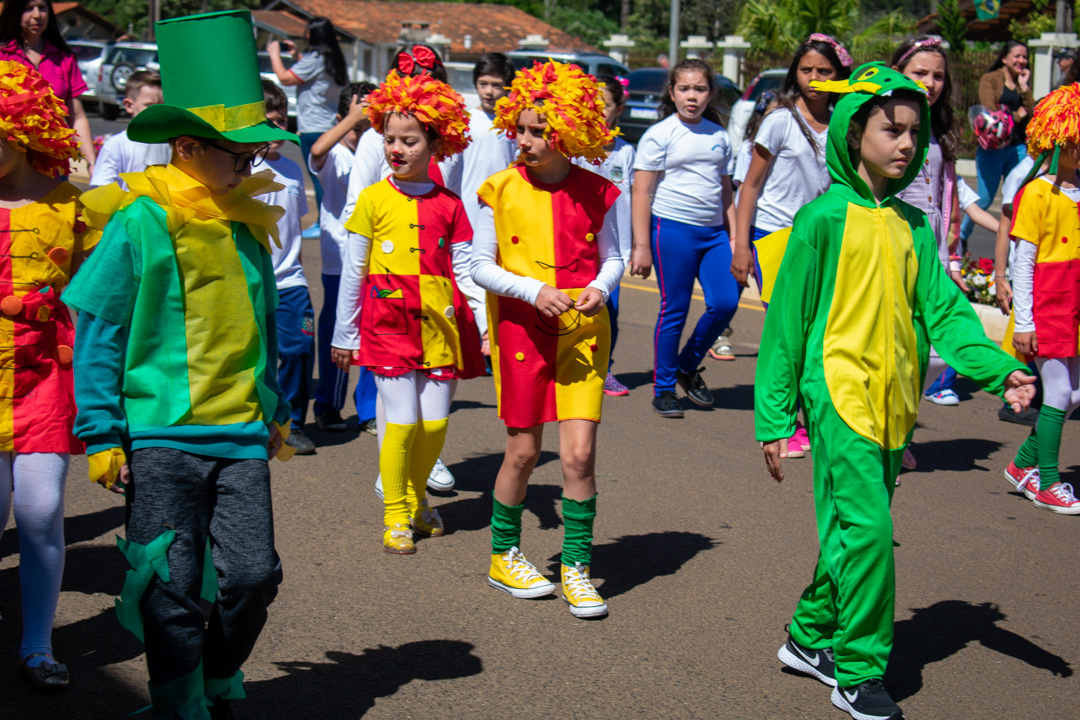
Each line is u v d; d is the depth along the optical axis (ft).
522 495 13.89
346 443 20.08
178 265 9.44
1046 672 12.39
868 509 10.92
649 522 16.69
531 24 158.40
